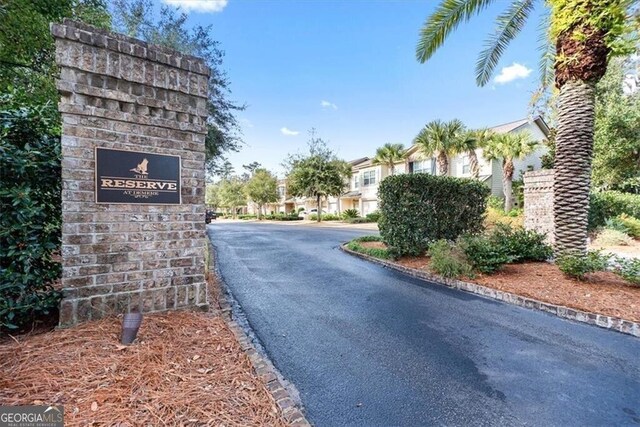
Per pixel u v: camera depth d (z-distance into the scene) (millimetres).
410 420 2180
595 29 5484
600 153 14117
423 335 3658
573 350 3291
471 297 5215
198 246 3637
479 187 8906
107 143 3053
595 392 2537
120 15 9430
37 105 3293
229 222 34156
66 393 1914
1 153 2717
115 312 3107
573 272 5336
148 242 3301
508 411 2285
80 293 2932
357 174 32625
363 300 5016
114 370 2182
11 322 2734
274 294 5309
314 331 3752
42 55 6301
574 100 5930
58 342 2512
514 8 7336
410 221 7953
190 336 2873
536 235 7172
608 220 11883
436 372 2834
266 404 2062
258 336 3596
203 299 3654
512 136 19750
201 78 3648
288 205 45406
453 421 2170
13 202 2676
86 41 2914
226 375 2322
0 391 1882
